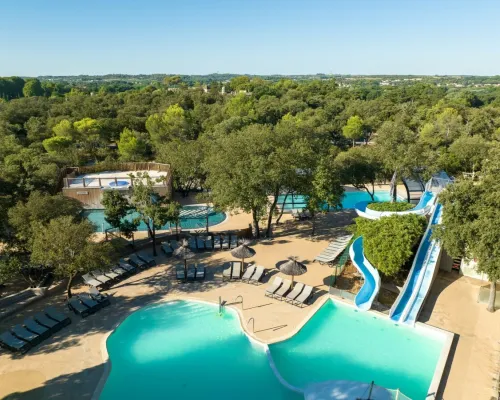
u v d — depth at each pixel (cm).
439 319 2106
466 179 2239
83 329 2003
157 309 2209
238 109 8744
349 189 5116
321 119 8269
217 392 1609
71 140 6669
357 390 1377
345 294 2272
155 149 6938
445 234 2158
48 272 2566
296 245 3125
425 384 1669
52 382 1627
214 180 3122
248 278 2488
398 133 3744
